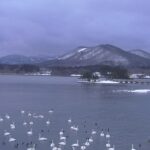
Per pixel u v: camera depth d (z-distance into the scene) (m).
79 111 155.12
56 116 139.50
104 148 91.50
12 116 139.25
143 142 97.62
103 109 162.88
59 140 98.75
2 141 97.81
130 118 136.12
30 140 98.75
